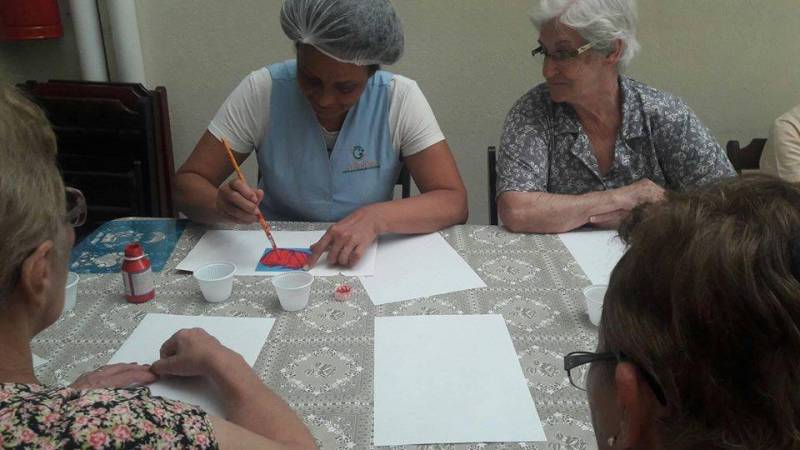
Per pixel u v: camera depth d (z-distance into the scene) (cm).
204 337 103
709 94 269
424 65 268
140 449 58
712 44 260
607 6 161
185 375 100
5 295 64
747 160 221
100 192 229
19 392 60
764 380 41
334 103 161
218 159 179
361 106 176
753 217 43
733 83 266
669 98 180
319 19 142
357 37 145
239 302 128
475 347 112
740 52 261
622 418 50
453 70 268
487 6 257
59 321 120
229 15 261
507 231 163
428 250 151
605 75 172
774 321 40
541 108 185
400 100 178
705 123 274
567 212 160
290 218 187
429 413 96
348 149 177
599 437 57
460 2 256
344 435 92
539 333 116
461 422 94
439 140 180
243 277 138
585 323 120
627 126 178
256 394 93
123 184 227
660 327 44
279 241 155
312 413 96
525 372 105
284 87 177
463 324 119
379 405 97
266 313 124
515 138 183
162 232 161
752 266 40
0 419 56
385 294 130
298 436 86
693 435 45
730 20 256
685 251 43
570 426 93
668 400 45
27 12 249
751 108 271
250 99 178
